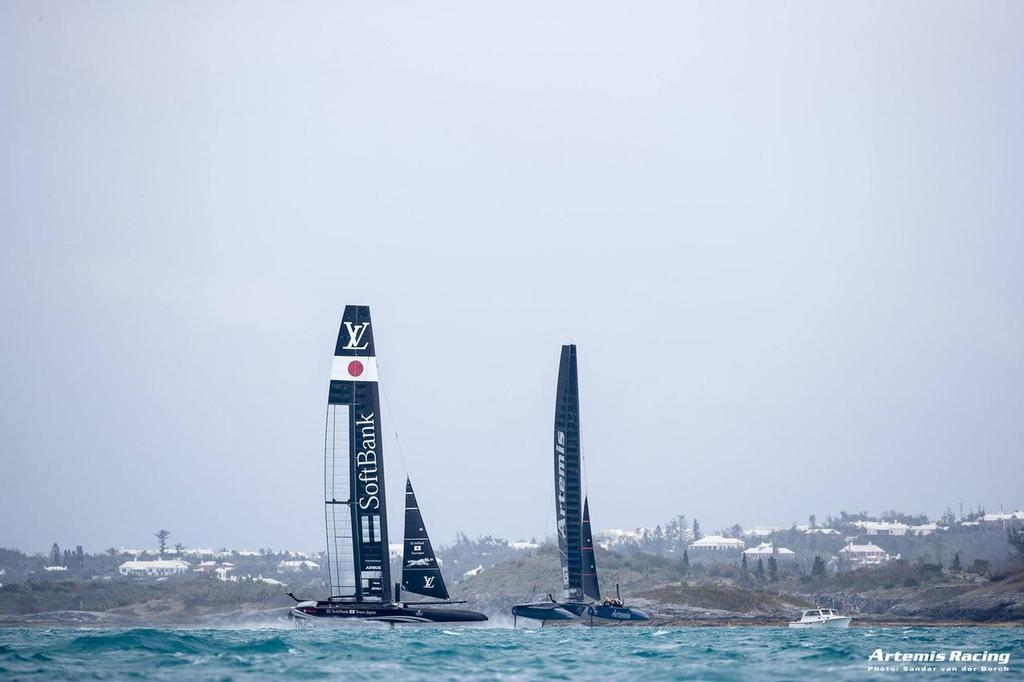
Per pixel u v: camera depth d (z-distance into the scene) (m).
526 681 176.25
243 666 193.12
